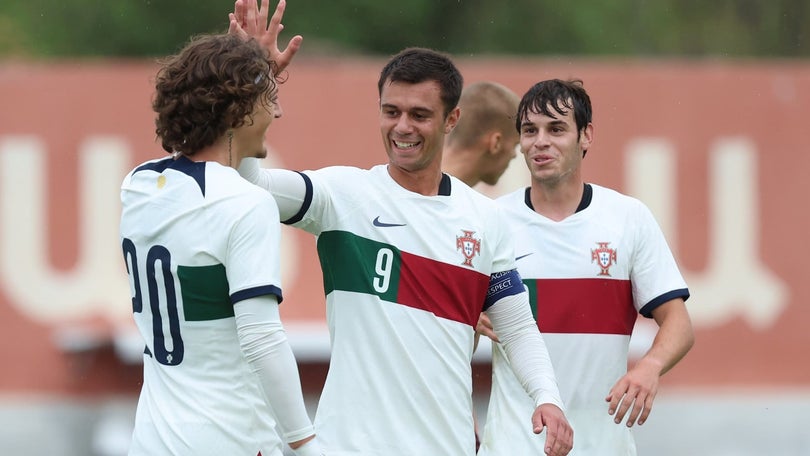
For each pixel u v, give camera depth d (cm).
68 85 3988
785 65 7769
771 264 4050
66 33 7506
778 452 4038
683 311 1750
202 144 1341
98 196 3991
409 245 1519
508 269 1593
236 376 1314
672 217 4034
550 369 1575
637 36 7881
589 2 7812
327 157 3906
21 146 3975
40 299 3991
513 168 3653
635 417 1631
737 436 4041
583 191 1783
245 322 1286
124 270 4006
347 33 7338
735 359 4050
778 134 4041
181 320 1309
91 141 3988
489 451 1722
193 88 1324
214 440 1295
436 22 7725
